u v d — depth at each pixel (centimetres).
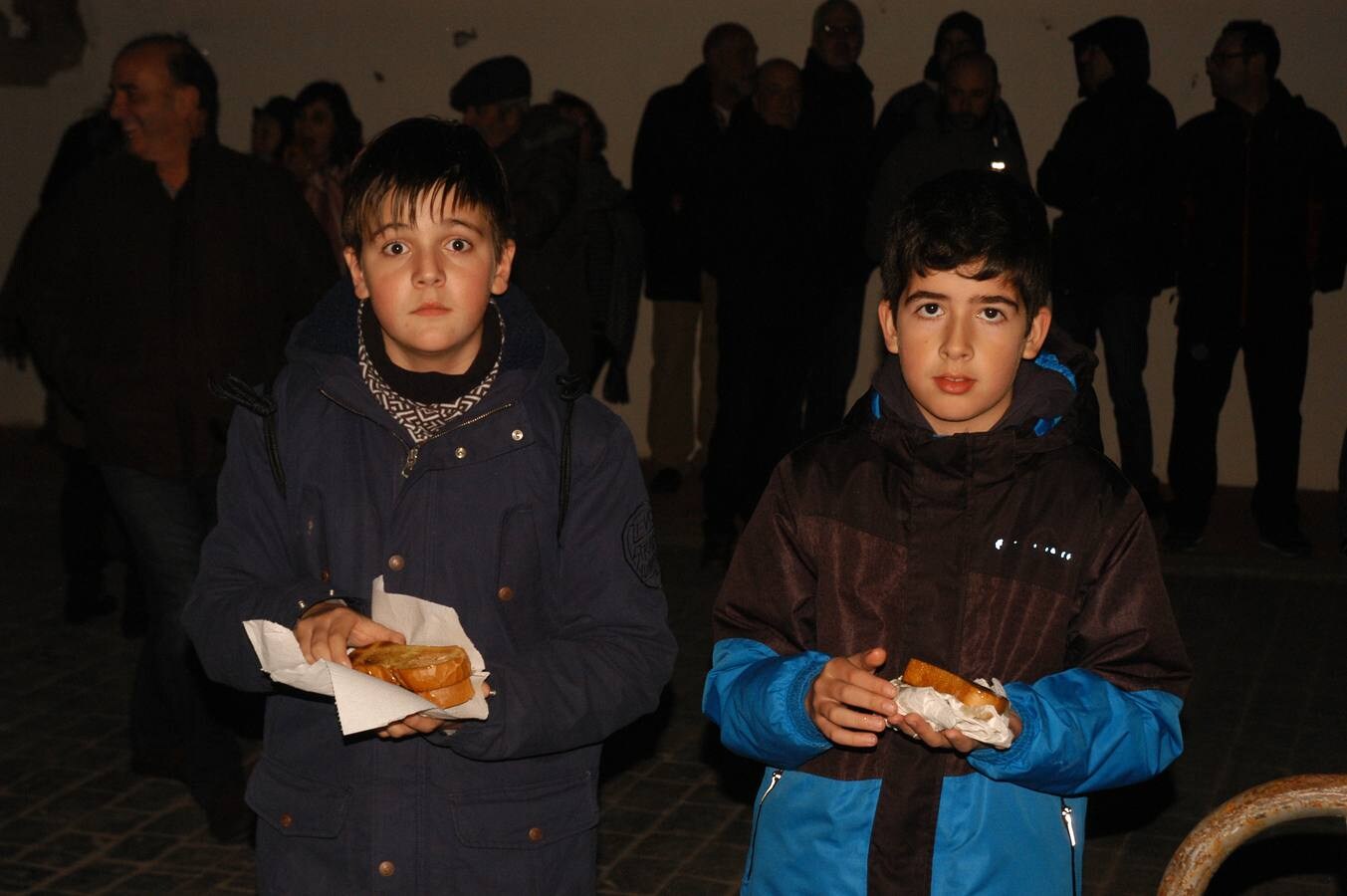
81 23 971
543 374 237
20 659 603
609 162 940
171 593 440
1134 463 812
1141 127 772
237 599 233
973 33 843
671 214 878
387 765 228
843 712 212
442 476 231
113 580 723
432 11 939
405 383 234
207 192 447
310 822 230
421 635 220
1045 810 228
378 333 238
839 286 802
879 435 234
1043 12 877
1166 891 192
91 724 536
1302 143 739
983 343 224
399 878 228
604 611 236
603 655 231
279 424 238
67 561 646
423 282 225
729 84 843
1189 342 761
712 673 240
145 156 450
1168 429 903
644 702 235
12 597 682
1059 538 225
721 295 726
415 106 948
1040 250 227
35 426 1020
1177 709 227
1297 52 849
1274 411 758
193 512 447
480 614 231
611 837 454
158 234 445
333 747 230
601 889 423
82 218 445
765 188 715
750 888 241
